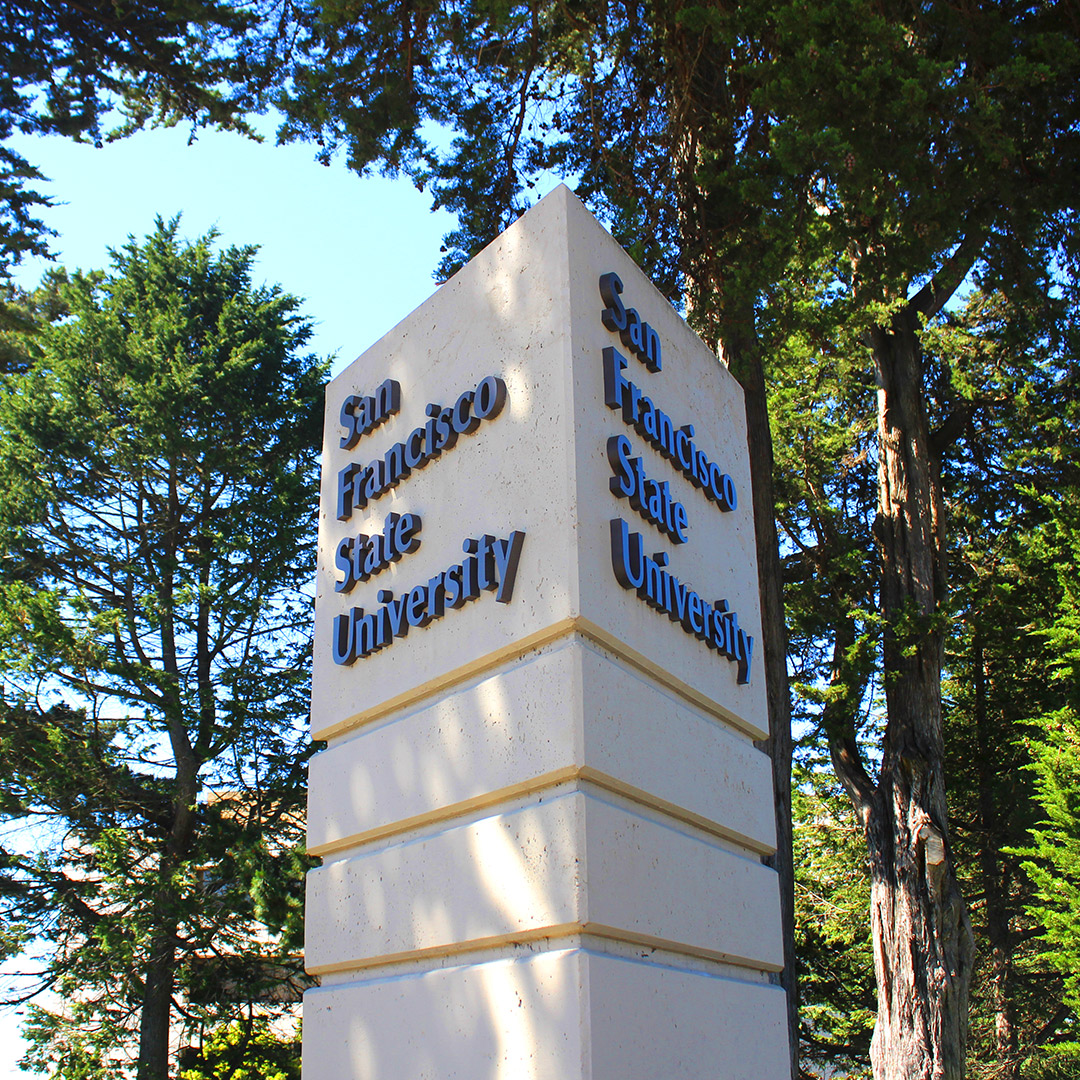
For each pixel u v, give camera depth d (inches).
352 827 181.2
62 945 596.7
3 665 605.0
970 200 366.9
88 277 786.2
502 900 147.3
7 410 695.1
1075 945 566.3
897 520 563.2
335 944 175.5
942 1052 456.8
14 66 444.5
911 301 593.3
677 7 366.6
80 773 600.7
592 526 162.7
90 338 719.1
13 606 609.6
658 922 150.0
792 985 345.1
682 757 169.9
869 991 754.8
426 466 193.6
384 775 177.9
